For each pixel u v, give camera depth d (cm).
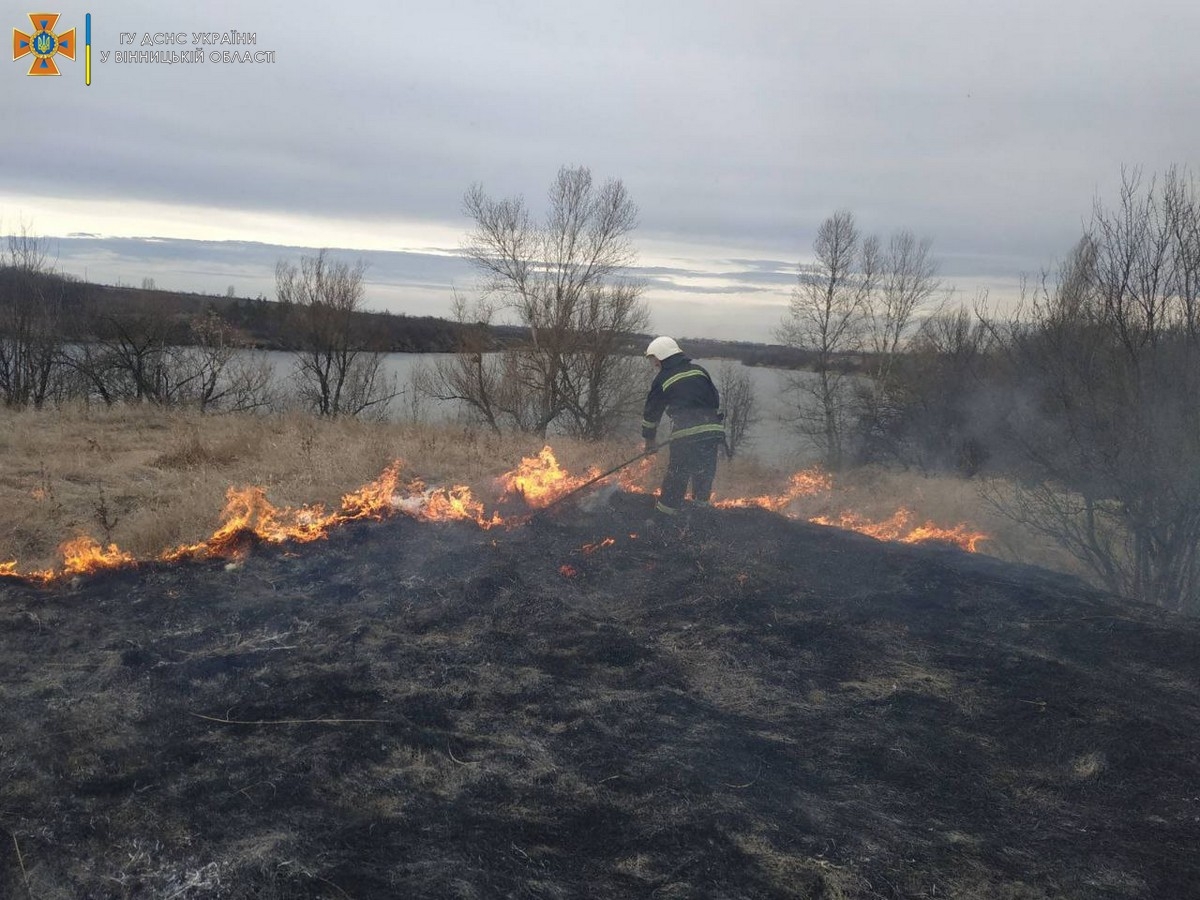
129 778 310
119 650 408
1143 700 424
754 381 4119
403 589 511
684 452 679
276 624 457
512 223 3139
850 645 471
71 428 1170
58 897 254
